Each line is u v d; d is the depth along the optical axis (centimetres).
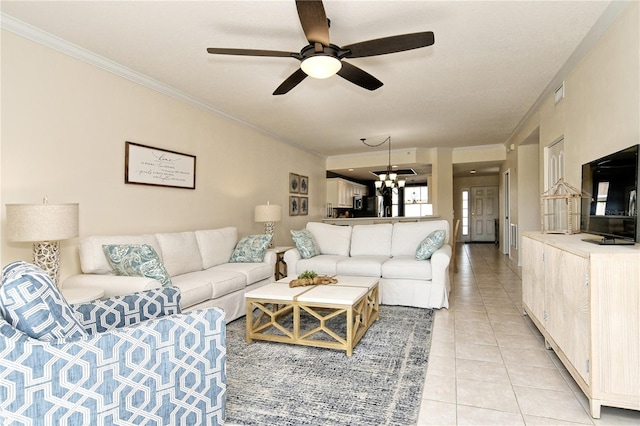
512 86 380
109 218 316
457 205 1134
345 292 278
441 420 175
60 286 254
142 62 314
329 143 683
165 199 379
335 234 481
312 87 380
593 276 173
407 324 324
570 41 279
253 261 411
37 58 259
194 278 321
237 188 504
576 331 195
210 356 162
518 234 622
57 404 121
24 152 252
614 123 244
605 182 229
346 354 256
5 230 240
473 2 224
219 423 167
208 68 328
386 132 595
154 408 143
